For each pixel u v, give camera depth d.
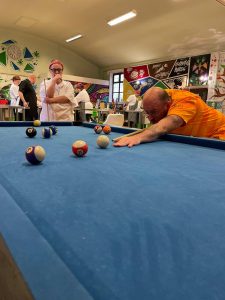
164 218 0.65
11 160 1.21
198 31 8.19
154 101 2.01
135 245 0.52
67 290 0.38
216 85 8.72
